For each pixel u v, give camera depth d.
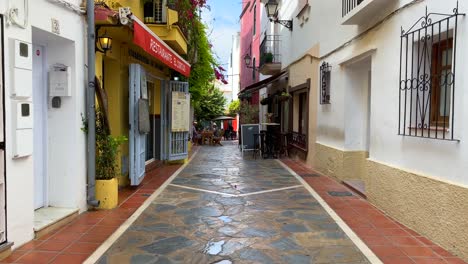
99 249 4.61
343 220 5.88
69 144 5.76
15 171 4.45
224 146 21.59
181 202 7.01
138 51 9.45
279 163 12.84
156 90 11.84
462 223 4.30
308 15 11.85
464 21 4.31
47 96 5.73
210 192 7.94
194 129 23.42
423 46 5.20
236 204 6.90
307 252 4.58
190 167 11.70
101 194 6.36
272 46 18.03
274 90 18.11
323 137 10.38
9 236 4.38
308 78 11.88
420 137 5.18
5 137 4.25
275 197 7.49
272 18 15.87
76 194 5.85
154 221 5.79
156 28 9.56
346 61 8.20
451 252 4.49
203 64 16.38
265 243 4.88
